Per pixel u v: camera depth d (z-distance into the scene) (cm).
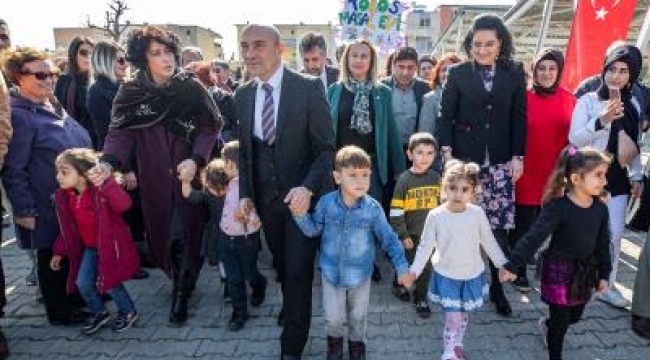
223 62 737
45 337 362
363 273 300
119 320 368
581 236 289
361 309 304
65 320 378
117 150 349
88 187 341
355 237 296
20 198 339
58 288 370
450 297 308
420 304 386
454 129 381
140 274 468
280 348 340
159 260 372
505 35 361
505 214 376
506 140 371
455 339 309
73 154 336
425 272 376
